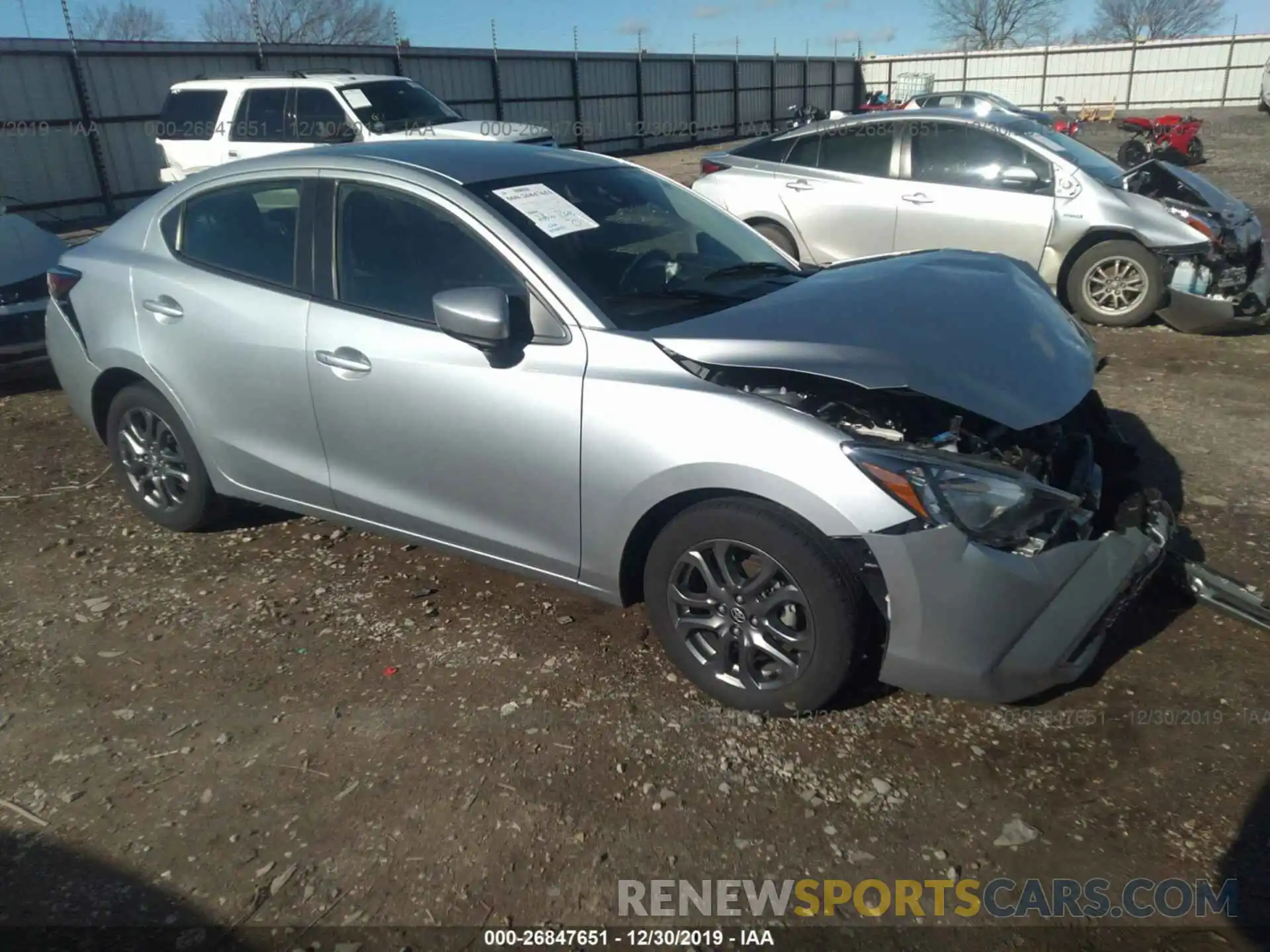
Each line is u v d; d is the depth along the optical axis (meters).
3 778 2.81
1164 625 3.35
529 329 3.12
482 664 3.28
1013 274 3.73
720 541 2.85
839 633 2.72
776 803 2.62
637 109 30.36
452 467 3.29
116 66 17.52
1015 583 2.61
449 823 2.58
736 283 3.50
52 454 5.39
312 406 3.56
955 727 2.88
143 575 3.98
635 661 3.27
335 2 37.06
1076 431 3.62
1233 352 6.55
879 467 2.59
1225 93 35.66
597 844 2.50
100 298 4.11
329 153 3.72
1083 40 65.31
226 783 2.76
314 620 3.59
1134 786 2.63
